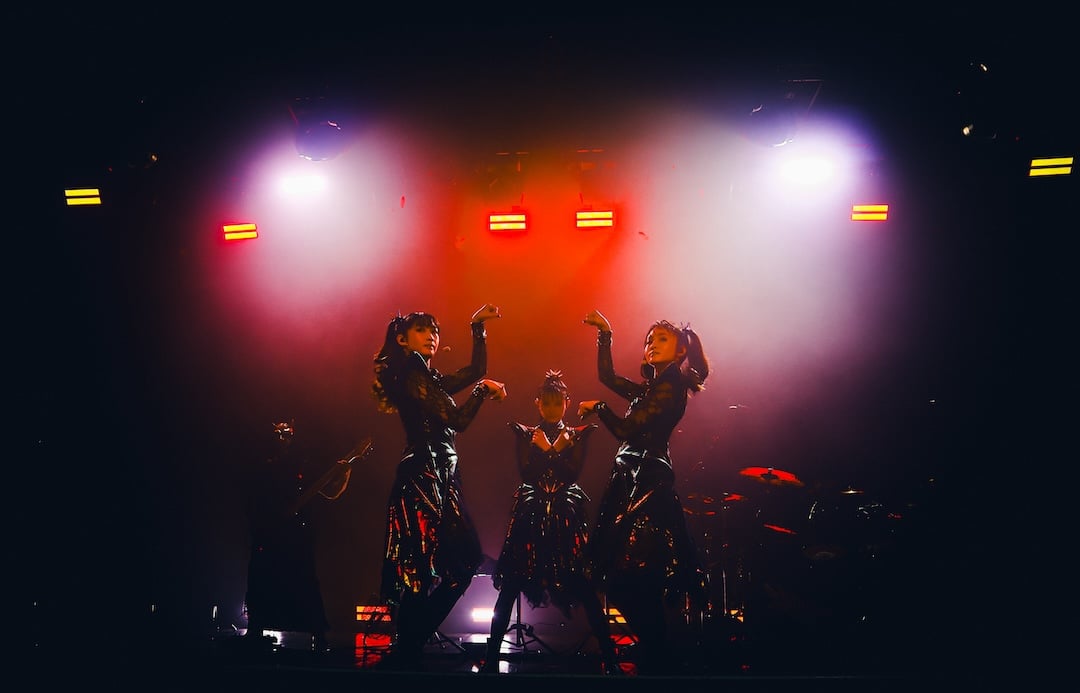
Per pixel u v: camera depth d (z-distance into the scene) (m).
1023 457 7.82
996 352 8.97
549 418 6.07
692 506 7.18
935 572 6.90
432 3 7.83
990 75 7.71
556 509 5.77
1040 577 6.86
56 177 8.35
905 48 7.79
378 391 5.84
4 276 8.44
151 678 4.96
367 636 7.37
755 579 6.95
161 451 8.84
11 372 8.38
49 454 8.23
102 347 8.78
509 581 5.72
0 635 6.51
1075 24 7.47
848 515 7.14
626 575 5.34
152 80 8.03
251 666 4.87
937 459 8.82
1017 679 4.77
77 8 7.59
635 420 5.56
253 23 7.86
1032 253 8.88
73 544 7.94
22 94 8.00
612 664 5.54
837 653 6.03
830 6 7.72
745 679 4.50
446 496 5.47
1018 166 8.18
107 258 8.81
